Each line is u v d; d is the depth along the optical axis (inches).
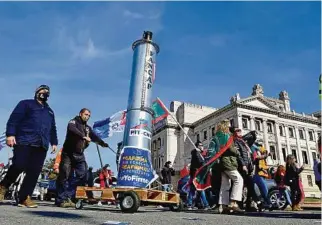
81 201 228.8
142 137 217.5
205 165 247.6
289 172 338.0
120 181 210.7
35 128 209.0
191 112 2316.7
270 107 2043.6
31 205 209.3
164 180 459.2
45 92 217.8
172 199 225.5
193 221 123.3
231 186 225.6
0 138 508.4
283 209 328.5
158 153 2326.5
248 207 267.7
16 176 208.1
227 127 222.4
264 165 303.9
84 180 257.3
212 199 315.6
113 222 111.8
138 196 192.2
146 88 229.6
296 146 2096.5
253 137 300.8
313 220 134.4
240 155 247.0
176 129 2283.5
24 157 204.5
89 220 119.0
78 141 251.8
